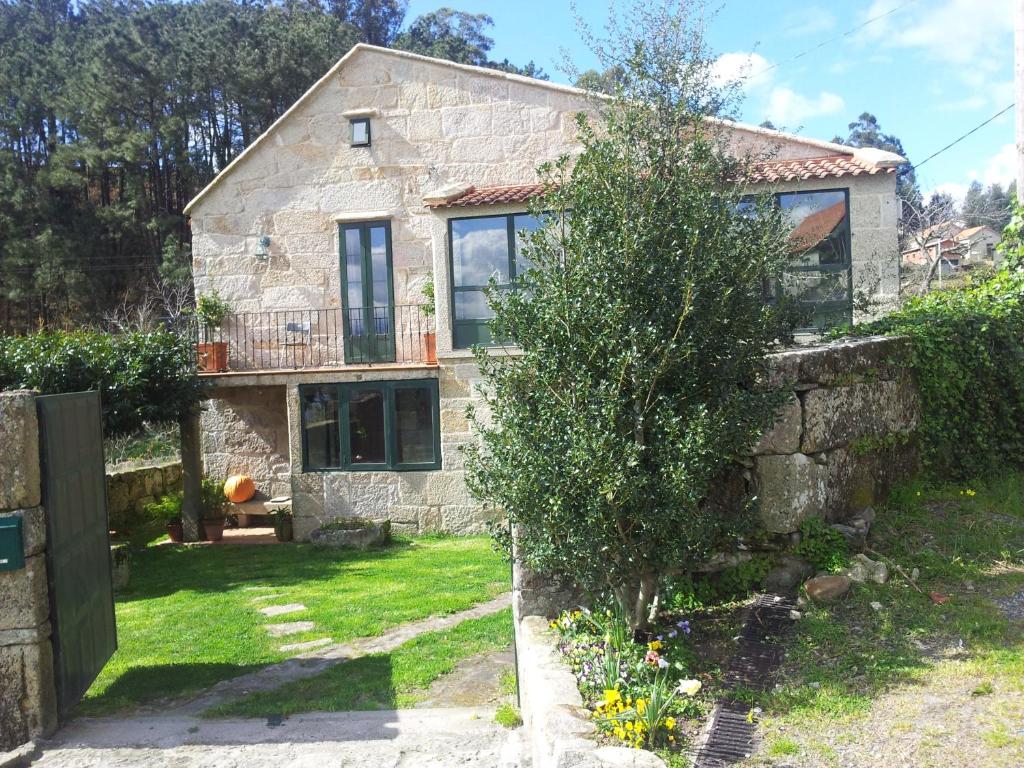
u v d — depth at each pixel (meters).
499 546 5.24
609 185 4.59
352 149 14.47
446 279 12.59
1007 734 3.31
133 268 33.81
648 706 3.61
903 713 3.61
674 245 4.41
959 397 7.15
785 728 3.61
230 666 6.64
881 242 10.48
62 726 5.34
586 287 4.39
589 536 4.22
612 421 4.18
